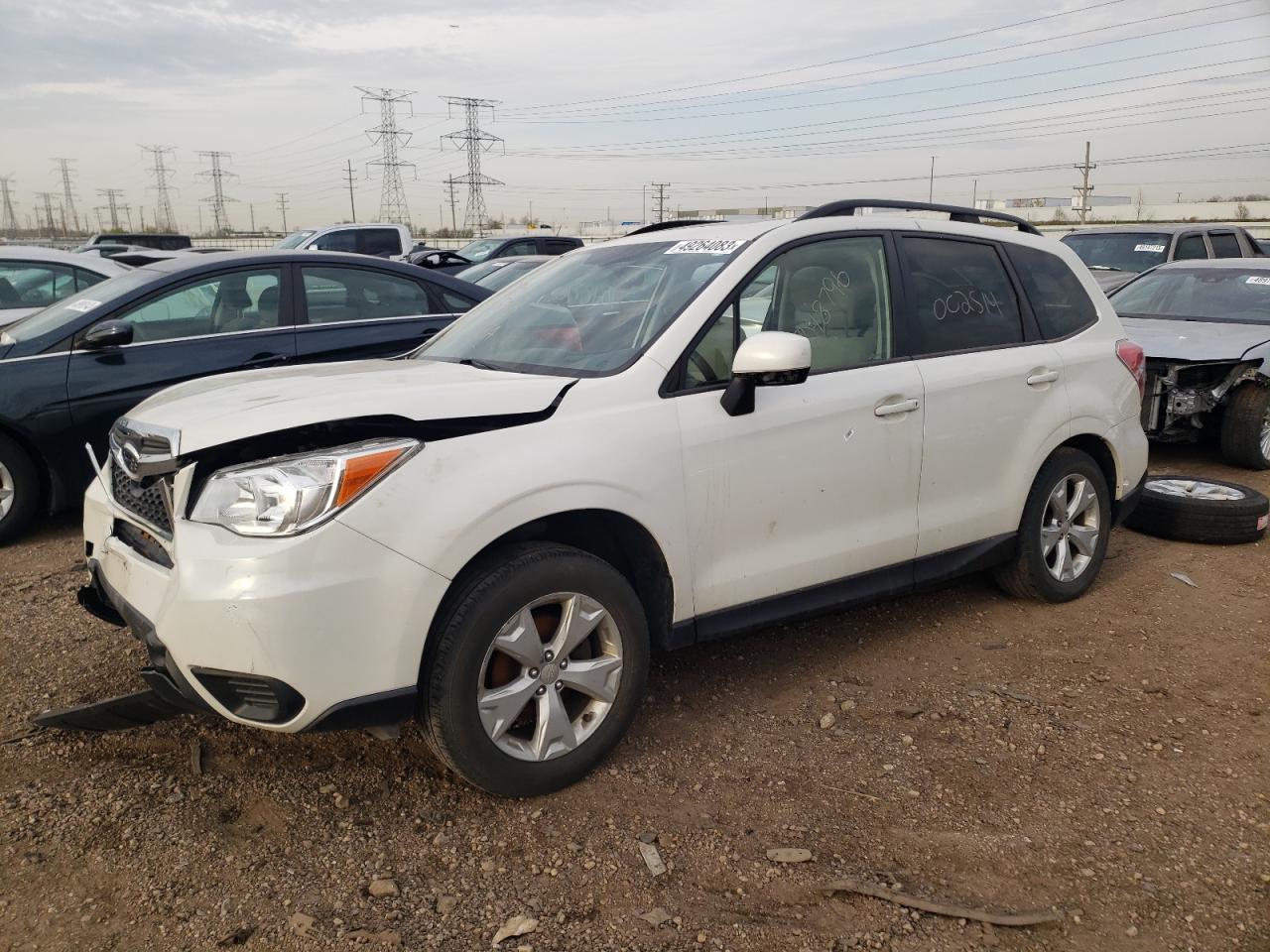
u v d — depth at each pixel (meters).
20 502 5.56
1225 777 3.15
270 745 3.33
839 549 3.67
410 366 3.58
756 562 3.44
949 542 4.05
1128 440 4.75
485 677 2.87
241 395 3.05
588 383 3.13
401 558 2.64
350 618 2.59
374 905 2.54
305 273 6.30
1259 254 13.38
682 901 2.56
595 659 3.09
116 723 3.26
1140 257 12.38
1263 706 3.64
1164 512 5.59
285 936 2.43
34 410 5.46
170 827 2.86
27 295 8.26
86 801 2.99
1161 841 2.81
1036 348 4.34
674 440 3.18
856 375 3.69
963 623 4.41
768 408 3.40
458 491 2.74
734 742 3.37
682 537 3.22
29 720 3.49
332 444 2.72
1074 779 3.14
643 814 2.94
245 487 2.61
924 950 2.38
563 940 2.41
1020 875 2.66
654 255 3.85
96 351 5.64
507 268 11.08
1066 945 2.41
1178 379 7.27
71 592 4.80
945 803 3.00
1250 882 2.63
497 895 2.58
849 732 3.44
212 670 2.59
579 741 3.04
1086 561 4.66
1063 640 4.23
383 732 2.80
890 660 4.03
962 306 4.16
